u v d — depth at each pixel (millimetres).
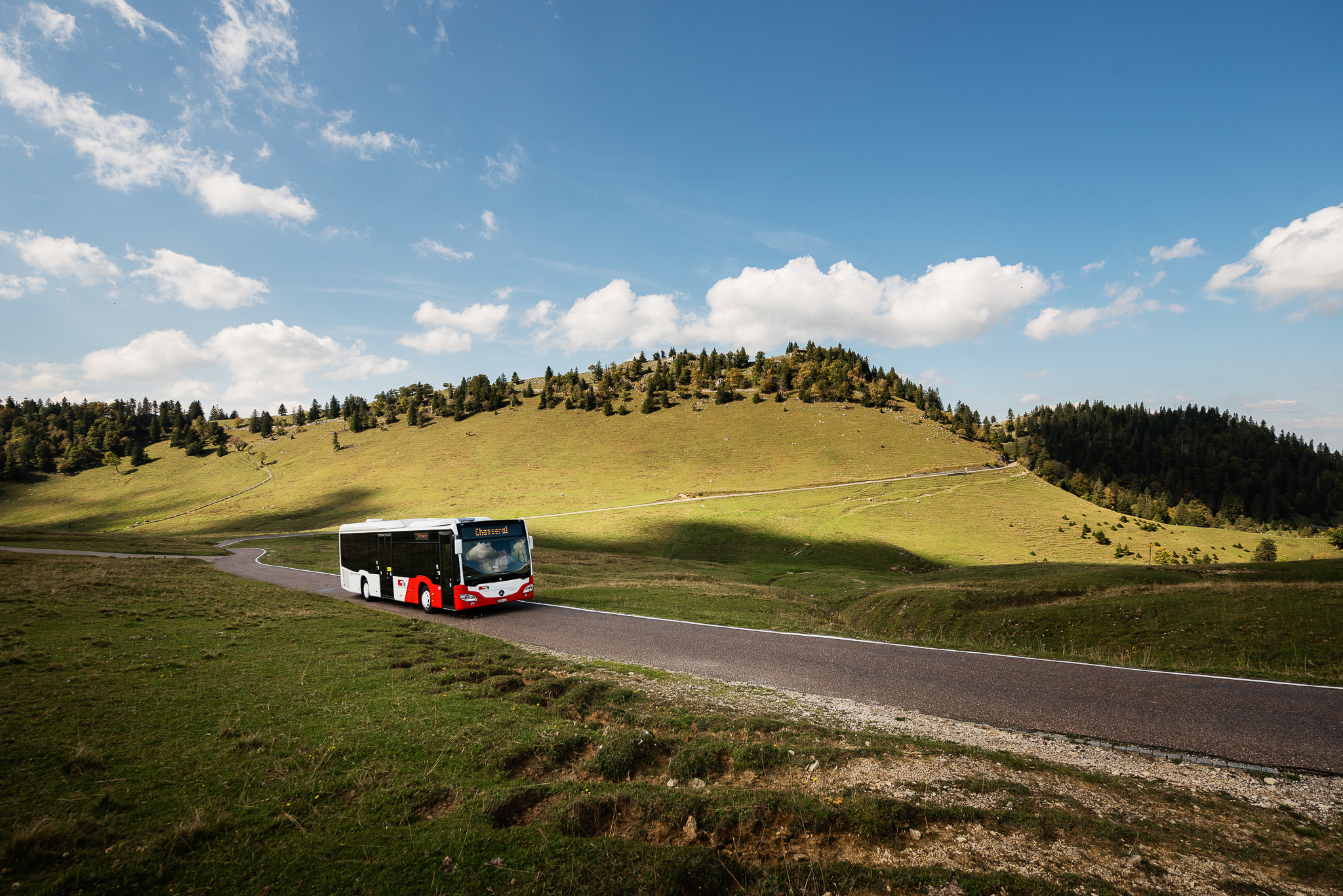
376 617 18812
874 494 119812
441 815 5707
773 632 18609
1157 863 5207
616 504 121938
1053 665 14000
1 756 6594
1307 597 20062
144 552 58594
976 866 5195
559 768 7137
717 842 5582
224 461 188500
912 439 153375
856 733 8625
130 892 4406
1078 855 5320
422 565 23266
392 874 4734
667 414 183500
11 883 4379
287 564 47406
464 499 132875
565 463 154375
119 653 11898
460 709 8828
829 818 5883
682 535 99688
